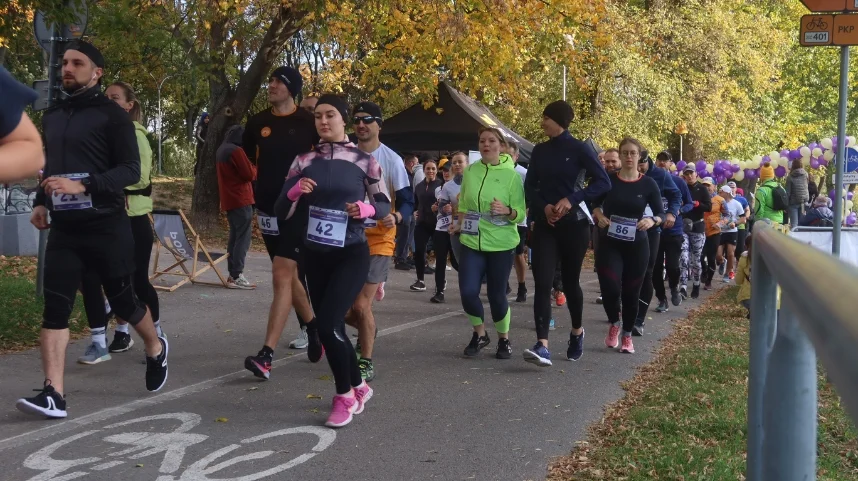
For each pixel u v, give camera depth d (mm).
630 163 8023
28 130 2115
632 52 26078
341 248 5297
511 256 7523
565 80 25094
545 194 7199
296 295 6945
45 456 4625
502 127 19469
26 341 7535
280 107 6859
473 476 4414
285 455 4742
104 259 5414
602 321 10414
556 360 7660
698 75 28359
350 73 24188
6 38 10469
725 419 5398
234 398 5969
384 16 17641
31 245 14992
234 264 11891
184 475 4387
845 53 8281
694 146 31906
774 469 1701
